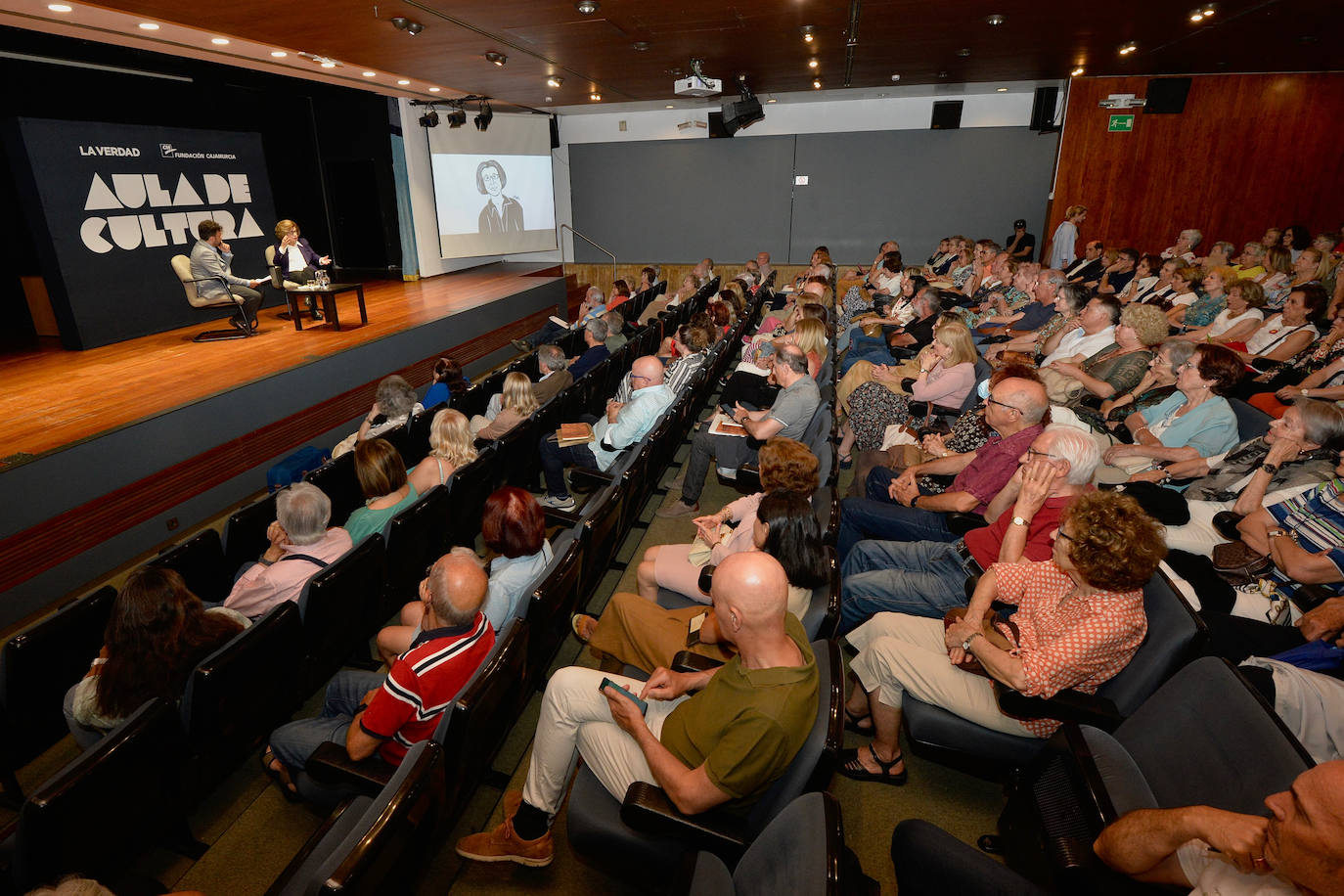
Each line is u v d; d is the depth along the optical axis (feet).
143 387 16.62
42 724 7.05
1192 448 9.88
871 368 15.49
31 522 12.38
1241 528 7.81
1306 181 30.83
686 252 42.32
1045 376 14.56
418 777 4.33
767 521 6.44
